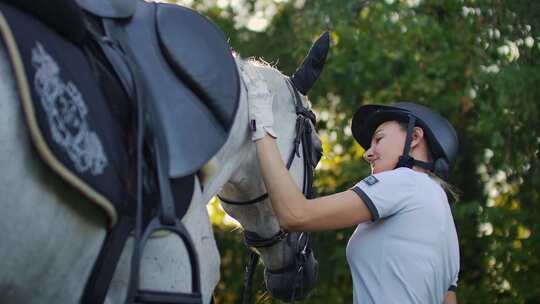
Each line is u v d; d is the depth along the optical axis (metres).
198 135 4.48
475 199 13.78
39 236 3.92
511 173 12.30
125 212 4.22
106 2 4.51
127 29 4.55
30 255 3.92
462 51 13.09
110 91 4.30
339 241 14.54
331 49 13.59
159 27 4.61
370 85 14.12
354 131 5.88
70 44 4.18
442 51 13.16
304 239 5.65
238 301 15.17
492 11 12.19
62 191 3.96
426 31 13.13
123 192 4.19
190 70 4.58
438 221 5.38
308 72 5.68
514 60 11.98
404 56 13.51
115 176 4.14
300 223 5.11
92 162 4.02
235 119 4.88
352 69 13.53
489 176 13.45
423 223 5.34
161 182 4.28
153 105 4.39
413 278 5.30
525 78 11.80
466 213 12.75
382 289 5.32
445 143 5.57
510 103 11.81
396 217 5.34
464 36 12.91
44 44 3.98
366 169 14.06
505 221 12.66
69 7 4.11
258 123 5.03
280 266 5.59
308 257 5.72
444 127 5.61
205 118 4.54
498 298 13.38
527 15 11.95
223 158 4.88
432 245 5.34
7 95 3.80
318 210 5.15
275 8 15.64
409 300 5.29
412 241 5.32
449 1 13.12
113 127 4.21
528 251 12.66
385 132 5.62
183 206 4.43
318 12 13.82
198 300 4.39
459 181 13.90
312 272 5.77
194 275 4.39
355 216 5.25
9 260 3.87
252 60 5.83
